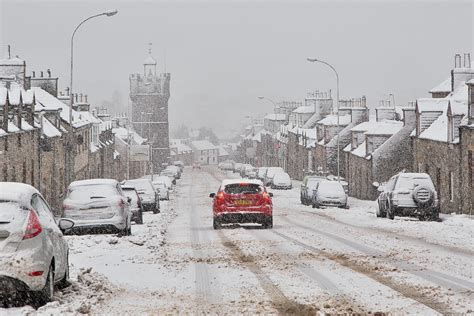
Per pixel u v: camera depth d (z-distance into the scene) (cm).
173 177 11825
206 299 1287
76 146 6856
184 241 2517
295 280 1493
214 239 2584
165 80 18588
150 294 1349
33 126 4903
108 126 10050
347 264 1752
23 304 1183
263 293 1335
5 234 1158
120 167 11306
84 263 1845
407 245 2225
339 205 5447
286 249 2142
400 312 1127
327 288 1380
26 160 4666
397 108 9044
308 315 1118
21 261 1149
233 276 1573
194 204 6562
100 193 2550
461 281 1448
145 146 10950
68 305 1182
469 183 4838
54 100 6912
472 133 4766
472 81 4766
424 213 3631
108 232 2562
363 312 1130
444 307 1166
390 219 3631
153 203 5022
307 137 11588
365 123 8681
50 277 1226
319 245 2261
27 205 1207
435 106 6081
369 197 7488
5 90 4191
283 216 4228
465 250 2061
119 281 1521
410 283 1427
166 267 1755
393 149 7281
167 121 18675
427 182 3672
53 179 5706
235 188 3120
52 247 1239
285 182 9612
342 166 9325
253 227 3225
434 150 5634
